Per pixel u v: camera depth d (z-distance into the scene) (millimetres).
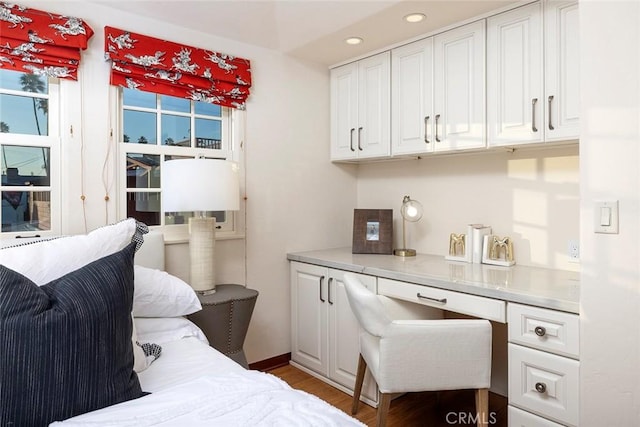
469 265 2387
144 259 2162
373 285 2320
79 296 1140
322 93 3137
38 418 1022
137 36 2248
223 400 1101
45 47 1967
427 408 2328
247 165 2744
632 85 1350
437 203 2838
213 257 2344
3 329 1019
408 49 2602
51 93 2061
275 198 2889
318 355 2732
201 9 2387
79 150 2107
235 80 2631
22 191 1985
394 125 2693
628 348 1377
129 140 2322
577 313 1499
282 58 2902
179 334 1789
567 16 1925
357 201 3369
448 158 2766
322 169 3148
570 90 1918
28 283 1112
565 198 2223
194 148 2572
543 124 2006
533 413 1637
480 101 2244
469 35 2291
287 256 2953
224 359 1565
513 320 1698
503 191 2484
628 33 1353
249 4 2451
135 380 1229
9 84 1962
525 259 2383
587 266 1459
